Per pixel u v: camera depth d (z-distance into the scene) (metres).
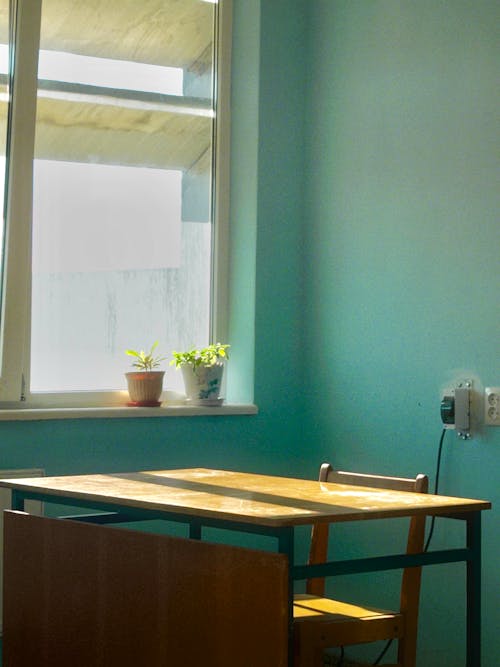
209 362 3.84
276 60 3.99
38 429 3.48
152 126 3.93
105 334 3.80
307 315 3.98
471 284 3.20
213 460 3.80
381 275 3.61
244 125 4.00
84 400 3.71
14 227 3.58
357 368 3.71
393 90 3.58
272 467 3.92
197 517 2.29
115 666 2.38
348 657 3.61
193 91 4.02
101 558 2.43
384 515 2.18
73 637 2.50
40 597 2.61
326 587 3.79
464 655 3.14
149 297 3.90
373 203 3.66
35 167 3.69
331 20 3.91
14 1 3.64
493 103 3.14
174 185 3.97
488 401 3.10
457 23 3.30
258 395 3.90
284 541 2.05
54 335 3.70
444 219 3.33
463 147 3.26
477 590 2.38
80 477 2.93
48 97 3.71
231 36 4.06
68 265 3.74
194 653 2.18
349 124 3.79
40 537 2.62
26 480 2.84
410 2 3.51
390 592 3.50
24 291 3.60
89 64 3.80
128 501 2.37
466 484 3.18
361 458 3.67
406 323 3.48
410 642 2.58
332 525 3.77
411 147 3.49
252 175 3.95
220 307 4.02
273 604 2.02
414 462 3.42
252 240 3.93
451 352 3.27
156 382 3.72
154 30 3.94
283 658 1.99
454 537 3.22
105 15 3.83
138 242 3.88
